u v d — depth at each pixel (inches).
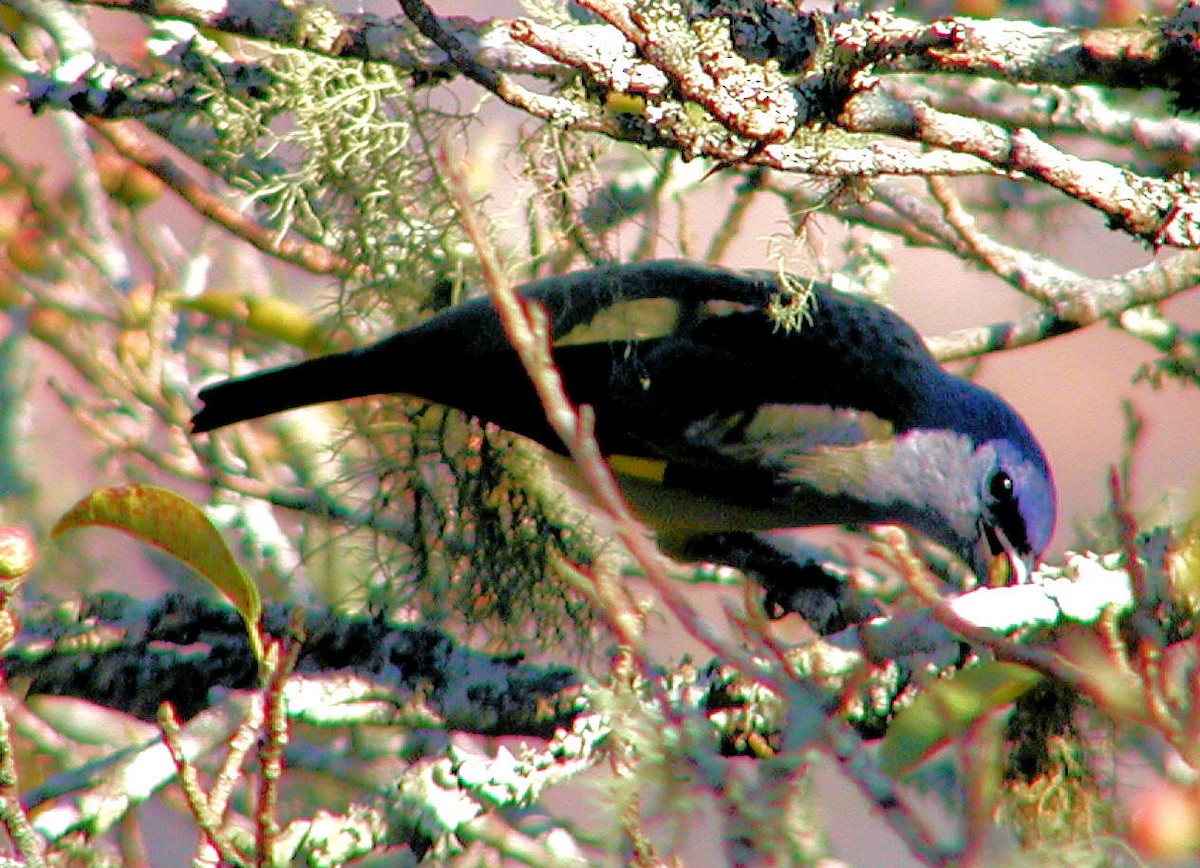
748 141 282.5
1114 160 368.8
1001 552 394.6
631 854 228.7
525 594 365.7
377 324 401.4
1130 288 412.8
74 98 365.1
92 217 431.2
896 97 294.7
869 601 407.8
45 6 375.9
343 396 365.4
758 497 390.9
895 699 309.7
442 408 370.3
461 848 297.9
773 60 273.7
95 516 222.7
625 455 382.6
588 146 366.0
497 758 300.7
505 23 295.0
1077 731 315.6
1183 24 268.4
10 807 198.7
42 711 371.9
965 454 392.8
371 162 370.0
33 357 429.1
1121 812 284.4
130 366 424.8
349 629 319.0
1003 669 216.1
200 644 315.3
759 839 216.1
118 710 310.8
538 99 287.0
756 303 382.9
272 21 297.1
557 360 369.7
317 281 462.3
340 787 356.2
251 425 444.5
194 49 363.9
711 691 302.5
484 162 381.7
